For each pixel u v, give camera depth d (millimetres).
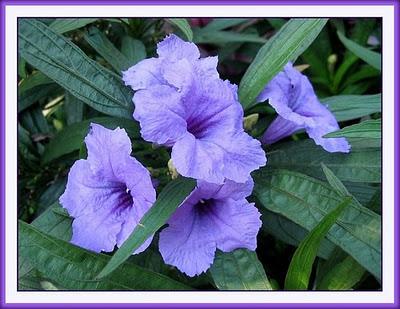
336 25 478
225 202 312
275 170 331
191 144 291
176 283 307
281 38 345
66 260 292
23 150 412
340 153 345
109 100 334
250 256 310
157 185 324
